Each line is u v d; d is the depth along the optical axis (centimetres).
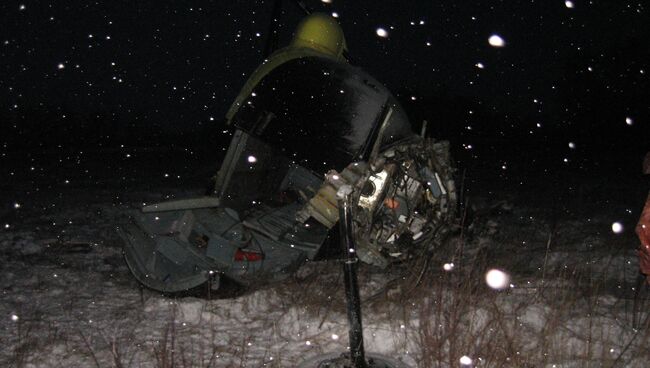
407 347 537
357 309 442
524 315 591
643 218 524
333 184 632
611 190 1558
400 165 653
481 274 694
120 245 986
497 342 512
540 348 514
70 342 563
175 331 585
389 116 653
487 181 1872
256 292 664
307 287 680
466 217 882
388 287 684
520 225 1116
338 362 452
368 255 658
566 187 1655
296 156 646
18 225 1162
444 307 600
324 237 654
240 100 697
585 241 968
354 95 653
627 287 705
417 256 686
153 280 689
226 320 613
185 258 677
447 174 682
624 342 534
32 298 708
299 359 518
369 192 643
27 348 543
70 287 750
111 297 706
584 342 521
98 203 1432
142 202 1448
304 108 651
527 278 730
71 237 1048
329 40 773
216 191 801
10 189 1686
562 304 589
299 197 923
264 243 699
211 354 527
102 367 506
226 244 674
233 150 799
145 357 524
